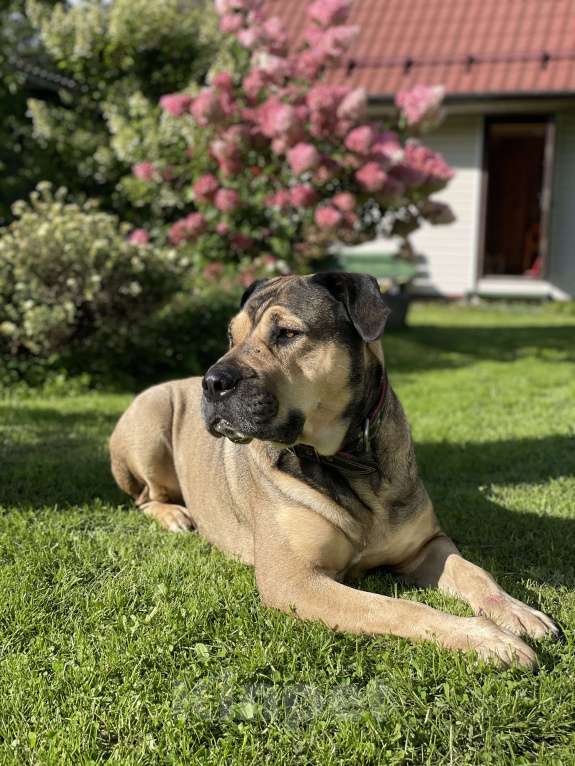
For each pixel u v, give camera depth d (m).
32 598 1.74
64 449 2.83
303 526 1.72
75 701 1.44
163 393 2.36
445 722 1.37
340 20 4.68
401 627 1.56
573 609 1.68
